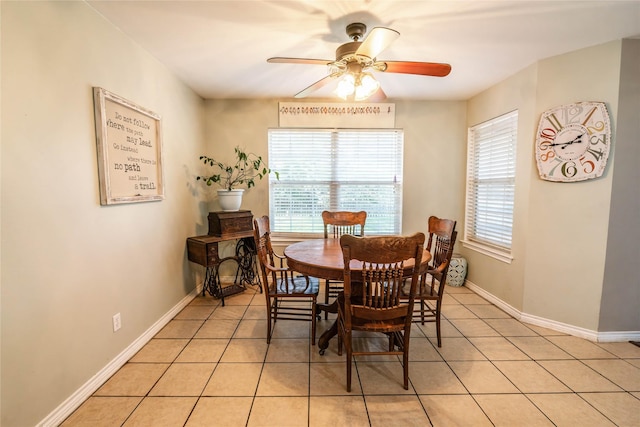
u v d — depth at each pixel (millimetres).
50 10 1400
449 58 2338
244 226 3152
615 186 2090
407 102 3451
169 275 2561
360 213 3020
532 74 2420
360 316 1610
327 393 1641
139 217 2111
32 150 1312
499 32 1943
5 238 1198
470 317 2613
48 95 1395
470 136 3416
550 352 2049
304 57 2359
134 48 2066
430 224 2473
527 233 2480
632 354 2018
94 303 1676
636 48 2020
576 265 2258
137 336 2082
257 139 3463
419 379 1758
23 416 1274
